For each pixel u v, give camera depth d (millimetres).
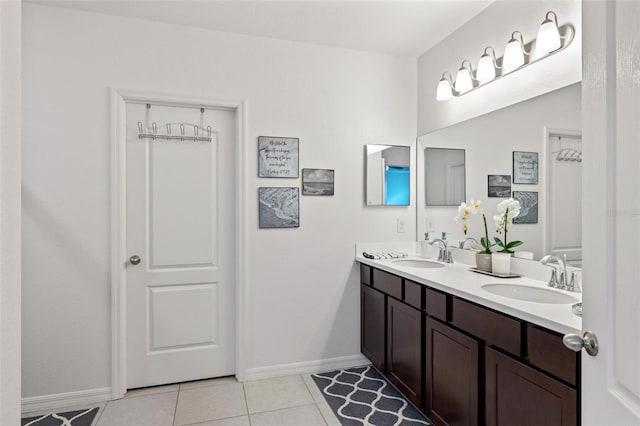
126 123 2416
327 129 2775
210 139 2582
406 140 2971
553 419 1266
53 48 2223
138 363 2451
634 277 665
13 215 560
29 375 2191
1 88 525
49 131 2219
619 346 714
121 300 2352
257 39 2609
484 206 2303
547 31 1765
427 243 2850
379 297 2539
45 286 2221
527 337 1383
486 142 2289
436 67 2766
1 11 525
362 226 2875
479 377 1635
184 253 2533
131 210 2428
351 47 2803
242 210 2562
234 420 2092
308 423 2061
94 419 2102
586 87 816
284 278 2684
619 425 708
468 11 2312
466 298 1698
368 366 2859
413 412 2170
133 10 2275
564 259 1737
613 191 737
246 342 2586
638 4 643
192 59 2471
